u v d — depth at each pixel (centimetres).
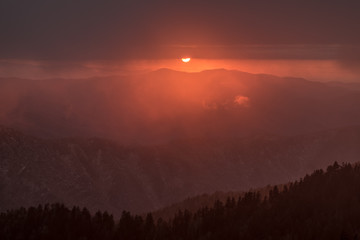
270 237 8400
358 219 8300
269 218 9350
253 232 8981
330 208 9056
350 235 7506
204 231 9669
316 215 8888
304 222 8612
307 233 8081
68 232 9700
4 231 9612
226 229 9275
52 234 9550
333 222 8219
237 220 9838
